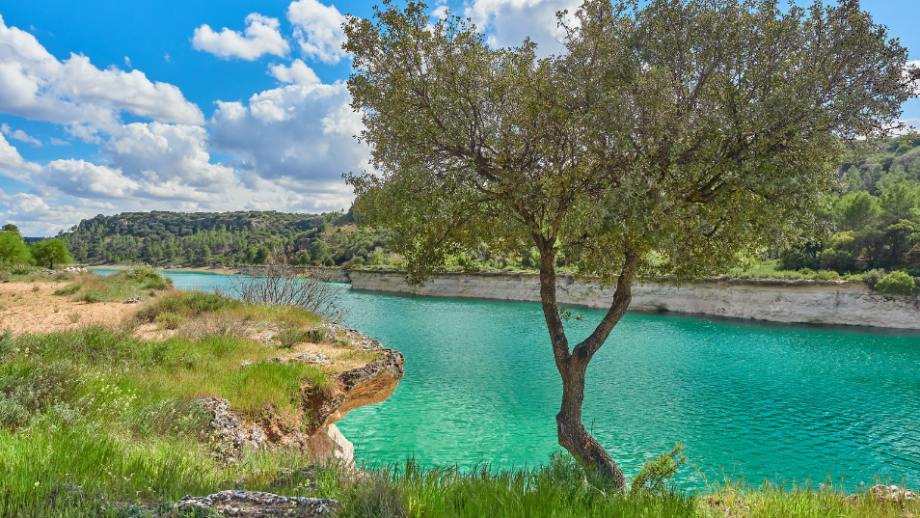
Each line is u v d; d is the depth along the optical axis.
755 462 14.49
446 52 8.42
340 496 3.81
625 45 7.75
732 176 7.03
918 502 5.46
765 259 62.91
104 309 20.80
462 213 8.61
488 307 63.75
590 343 8.91
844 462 14.54
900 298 46.66
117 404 6.86
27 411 5.82
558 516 4.16
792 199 6.77
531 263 82.88
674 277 9.64
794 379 25.66
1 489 3.03
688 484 12.75
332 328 16.31
